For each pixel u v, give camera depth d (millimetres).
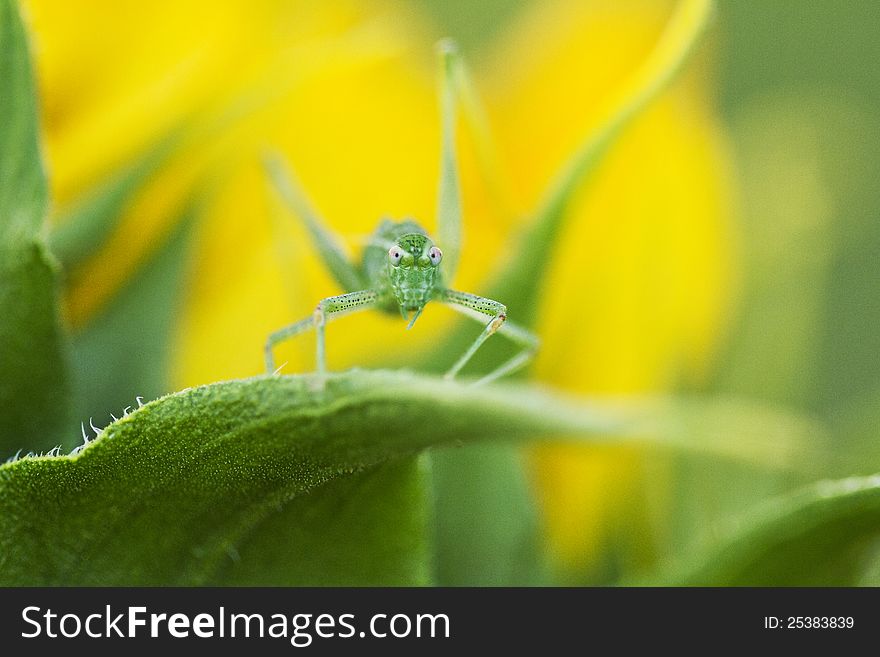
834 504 144
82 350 155
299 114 166
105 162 160
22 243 143
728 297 170
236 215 164
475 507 156
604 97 170
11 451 145
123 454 137
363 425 137
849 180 186
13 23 143
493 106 173
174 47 162
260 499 139
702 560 147
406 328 162
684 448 160
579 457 162
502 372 158
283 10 165
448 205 167
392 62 168
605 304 168
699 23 155
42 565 140
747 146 182
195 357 163
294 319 165
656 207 168
